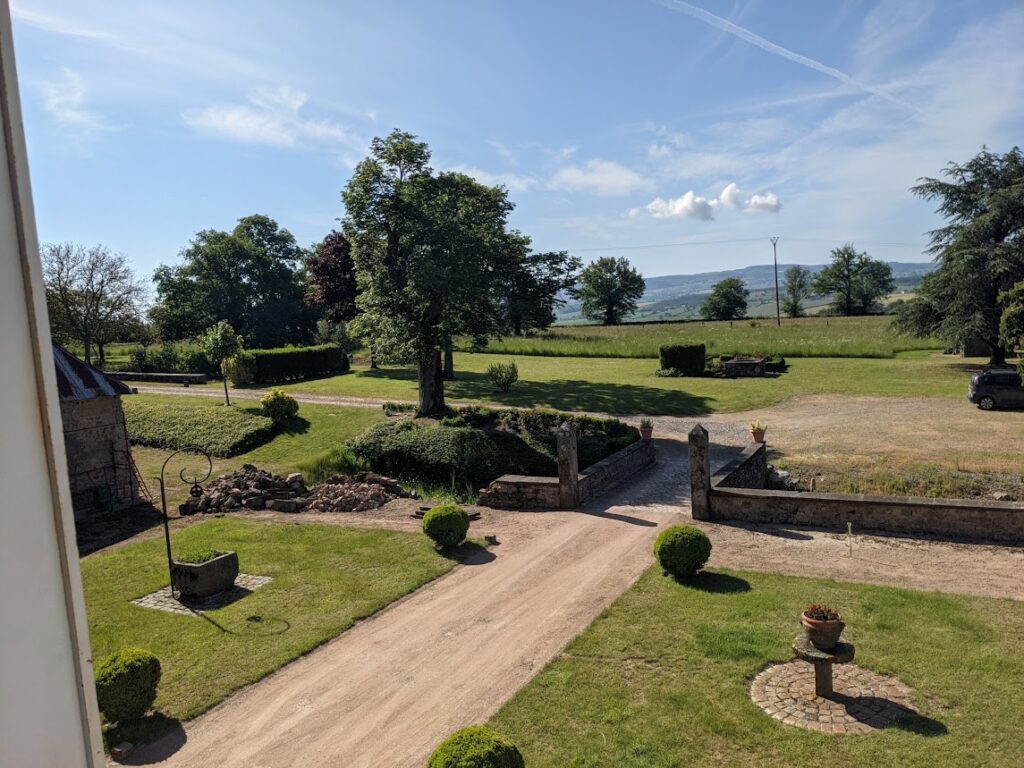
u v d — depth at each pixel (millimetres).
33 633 1396
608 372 45281
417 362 29062
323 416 29891
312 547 15062
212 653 10211
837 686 8461
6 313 1372
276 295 60906
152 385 41125
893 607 10547
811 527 14789
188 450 26172
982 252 38250
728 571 12461
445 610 11617
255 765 7609
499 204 29953
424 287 25906
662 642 9867
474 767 5836
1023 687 8219
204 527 16984
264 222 62469
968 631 9672
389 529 16344
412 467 23281
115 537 16828
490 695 8812
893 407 30344
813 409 30984
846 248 112812
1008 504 13414
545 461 22359
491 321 29250
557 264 29859
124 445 20078
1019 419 26500
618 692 8648
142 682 8383
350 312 46781
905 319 43250
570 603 11555
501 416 27297
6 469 1356
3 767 1329
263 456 25484
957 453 22047
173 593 12438
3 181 1378
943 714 7770
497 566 13641
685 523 15727
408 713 8523
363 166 27484
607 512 17281
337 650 10320
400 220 27156
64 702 1456
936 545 13273
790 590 11398
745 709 8109
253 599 12234
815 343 51156
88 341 46875
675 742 7566
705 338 62844
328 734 8156
